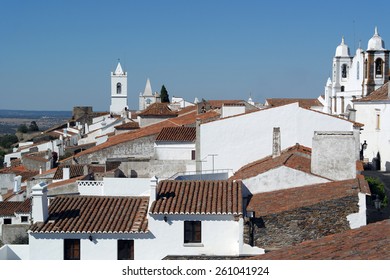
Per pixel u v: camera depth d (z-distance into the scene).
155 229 32.62
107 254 32.66
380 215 40.75
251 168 41.66
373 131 84.00
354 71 106.38
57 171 64.06
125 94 177.50
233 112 56.38
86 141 110.88
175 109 111.94
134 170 57.97
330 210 31.61
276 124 49.56
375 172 77.19
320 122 49.56
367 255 16.95
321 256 17.78
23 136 198.62
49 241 32.72
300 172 36.28
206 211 32.31
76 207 35.00
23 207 59.88
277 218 31.77
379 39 99.12
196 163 50.00
